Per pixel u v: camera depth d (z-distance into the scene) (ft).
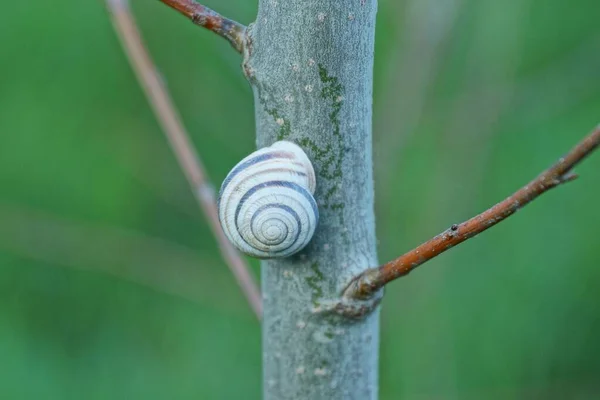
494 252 2.02
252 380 2.06
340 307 1.19
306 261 1.19
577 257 2.02
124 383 2.05
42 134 2.08
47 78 2.06
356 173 1.18
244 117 1.88
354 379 1.21
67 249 1.90
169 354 2.08
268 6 1.16
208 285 1.93
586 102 2.06
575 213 2.04
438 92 1.81
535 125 1.98
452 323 1.92
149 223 2.13
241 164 1.18
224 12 1.57
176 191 2.05
